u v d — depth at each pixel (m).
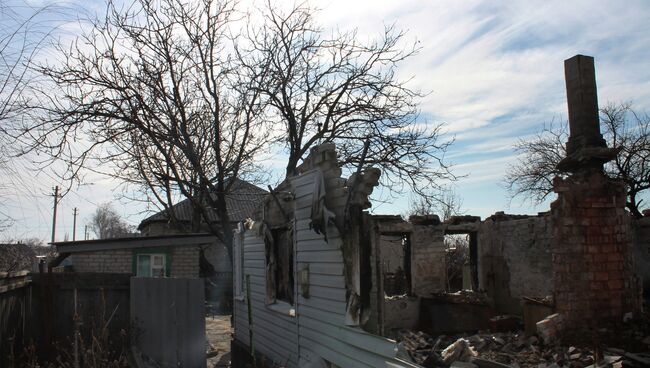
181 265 13.34
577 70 8.77
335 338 5.64
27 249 11.11
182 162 14.69
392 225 12.34
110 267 12.66
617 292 8.39
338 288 5.63
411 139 14.00
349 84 14.34
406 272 12.83
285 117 14.51
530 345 8.13
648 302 10.20
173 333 6.82
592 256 8.38
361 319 5.23
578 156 8.57
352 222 5.24
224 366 10.59
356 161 13.83
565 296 8.23
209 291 23.22
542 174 25.22
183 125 13.53
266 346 8.84
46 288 7.08
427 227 12.87
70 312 7.20
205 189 14.19
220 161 14.28
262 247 9.23
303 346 6.80
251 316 9.98
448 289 16.66
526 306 9.40
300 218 6.99
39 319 7.08
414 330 11.73
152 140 13.49
